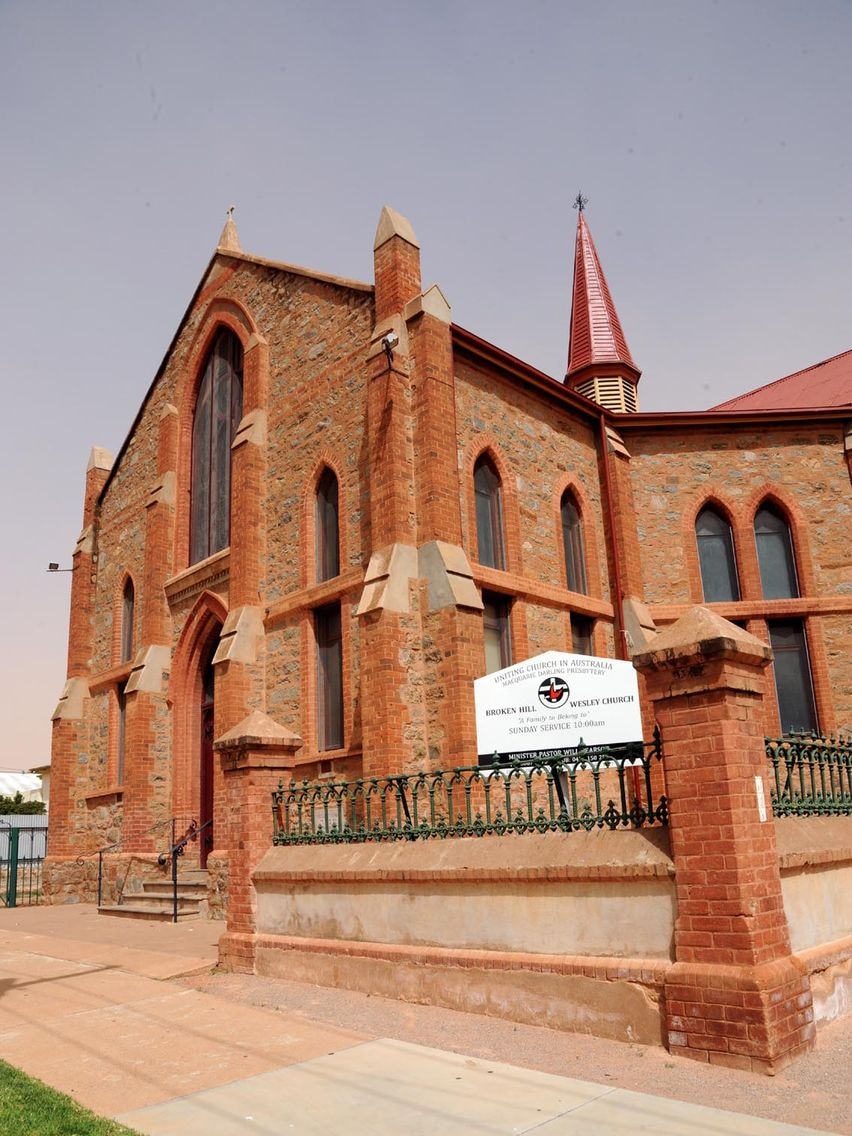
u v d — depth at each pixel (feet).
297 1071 22.71
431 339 49.70
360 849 31.86
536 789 49.60
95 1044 25.95
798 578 64.44
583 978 24.30
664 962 23.00
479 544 53.36
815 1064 21.09
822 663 62.34
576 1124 18.38
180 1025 27.73
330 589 52.60
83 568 82.02
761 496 65.87
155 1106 20.49
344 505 53.06
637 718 30.30
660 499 65.87
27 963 40.22
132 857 63.77
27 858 86.12
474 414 54.03
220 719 55.31
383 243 52.85
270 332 62.64
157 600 69.41
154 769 66.33
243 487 59.26
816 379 83.10
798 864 24.88
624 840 24.64
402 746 44.04
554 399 61.05
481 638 46.09
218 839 54.08
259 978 33.58
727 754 22.53
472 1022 25.96
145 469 77.05
